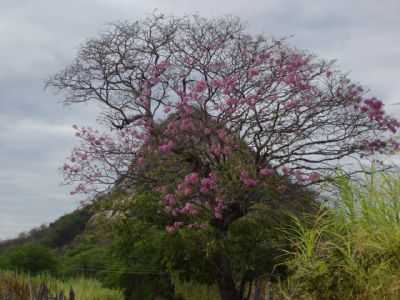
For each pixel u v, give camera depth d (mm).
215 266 14141
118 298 17297
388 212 6055
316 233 6652
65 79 14562
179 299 18234
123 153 14086
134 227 14844
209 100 13195
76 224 38469
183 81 13758
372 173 6379
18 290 13969
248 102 12906
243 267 13461
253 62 13406
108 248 17641
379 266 5703
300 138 12898
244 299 14258
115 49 14164
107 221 15359
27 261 21594
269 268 12930
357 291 5816
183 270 15125
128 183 14133
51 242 37219
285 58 13328
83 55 14328
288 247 11844
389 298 5562
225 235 13336
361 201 6258
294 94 13086
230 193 12508
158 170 13742
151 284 18469
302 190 12203
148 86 13797
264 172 12328
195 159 13328
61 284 16062
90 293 16250
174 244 14172
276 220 12688
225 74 13609
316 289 6031
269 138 12875
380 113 12914
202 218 13352
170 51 14000
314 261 6203
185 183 12688
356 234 6020
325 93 13180
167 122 13703
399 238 5766
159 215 14320
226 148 12695
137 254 16156
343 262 6016
